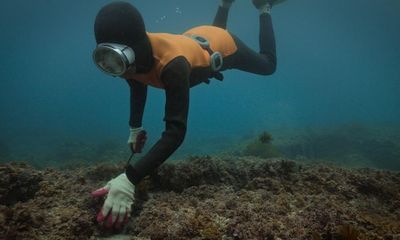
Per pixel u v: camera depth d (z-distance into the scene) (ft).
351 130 23.24
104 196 3.62
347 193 4.85
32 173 4.18
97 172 4.79
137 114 4.72
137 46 3.46
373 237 3.18
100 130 41.09
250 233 3.10
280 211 3.70
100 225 3.44
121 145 22.57
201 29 4.85
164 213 3.57
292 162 5.47
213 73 4.58
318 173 5.32
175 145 3.51
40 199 3.81
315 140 21.33
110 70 3.51
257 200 4.07
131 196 3.33
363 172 6.15
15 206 3.35
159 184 4.62
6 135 31.63
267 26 6.26
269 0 6.35
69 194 4.03
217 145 26.00
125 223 3.52
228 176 4.93
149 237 3.28
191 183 4.64
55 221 3.32
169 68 3.60
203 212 3.52
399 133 21.98
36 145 25.21
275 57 6.23
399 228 3.51
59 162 18.13
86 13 55.52
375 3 54.75
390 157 18.57
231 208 3.82
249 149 12.73
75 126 44.91
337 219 3.33
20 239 3.02
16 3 50.11
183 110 3.61
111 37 3.36
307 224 3.32
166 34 4.06
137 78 3.96
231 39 5.04
